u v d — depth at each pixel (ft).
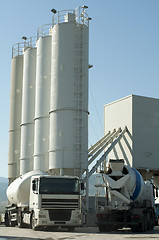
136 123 149.18
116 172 92.99
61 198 87.66
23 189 101.40
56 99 128.67
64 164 123.65
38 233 79.92
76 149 124.36
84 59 131.64
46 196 87.20
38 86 140.36
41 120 137.18
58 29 133.08
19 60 164.25
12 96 163.43
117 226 98.27
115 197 92.22
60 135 125.59
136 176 94.94
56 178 88.89
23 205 101.45
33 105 149.07
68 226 90.02
